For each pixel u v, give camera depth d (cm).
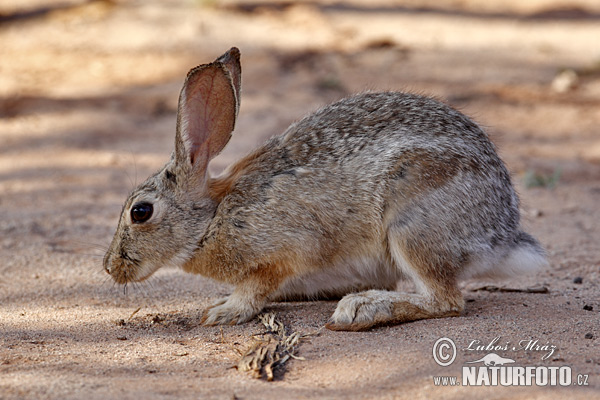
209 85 998
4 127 2094
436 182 968
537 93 2438
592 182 1777
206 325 998
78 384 759
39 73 2478
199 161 1012
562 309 1017
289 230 985
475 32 3197
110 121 2141
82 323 1004
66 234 1427
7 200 1622
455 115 1029
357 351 866
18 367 818
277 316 1016
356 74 2522
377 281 1069
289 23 3100
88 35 2809
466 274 1005
